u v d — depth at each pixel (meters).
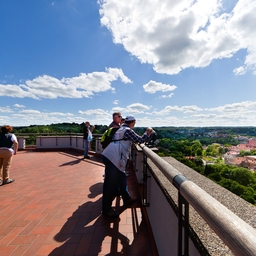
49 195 3.04
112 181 2.20
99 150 7.00
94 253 1.60
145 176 2.08
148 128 2.23
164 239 1.24
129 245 1.71
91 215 2.32
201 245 0.60
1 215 2.32
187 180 0.71
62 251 1.62
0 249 1.66
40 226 2.06
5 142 3.68
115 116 3.01
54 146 9.29
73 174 4.43
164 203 1.26
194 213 0.85
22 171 4.75
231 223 0.37
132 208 2.50
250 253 0.28
